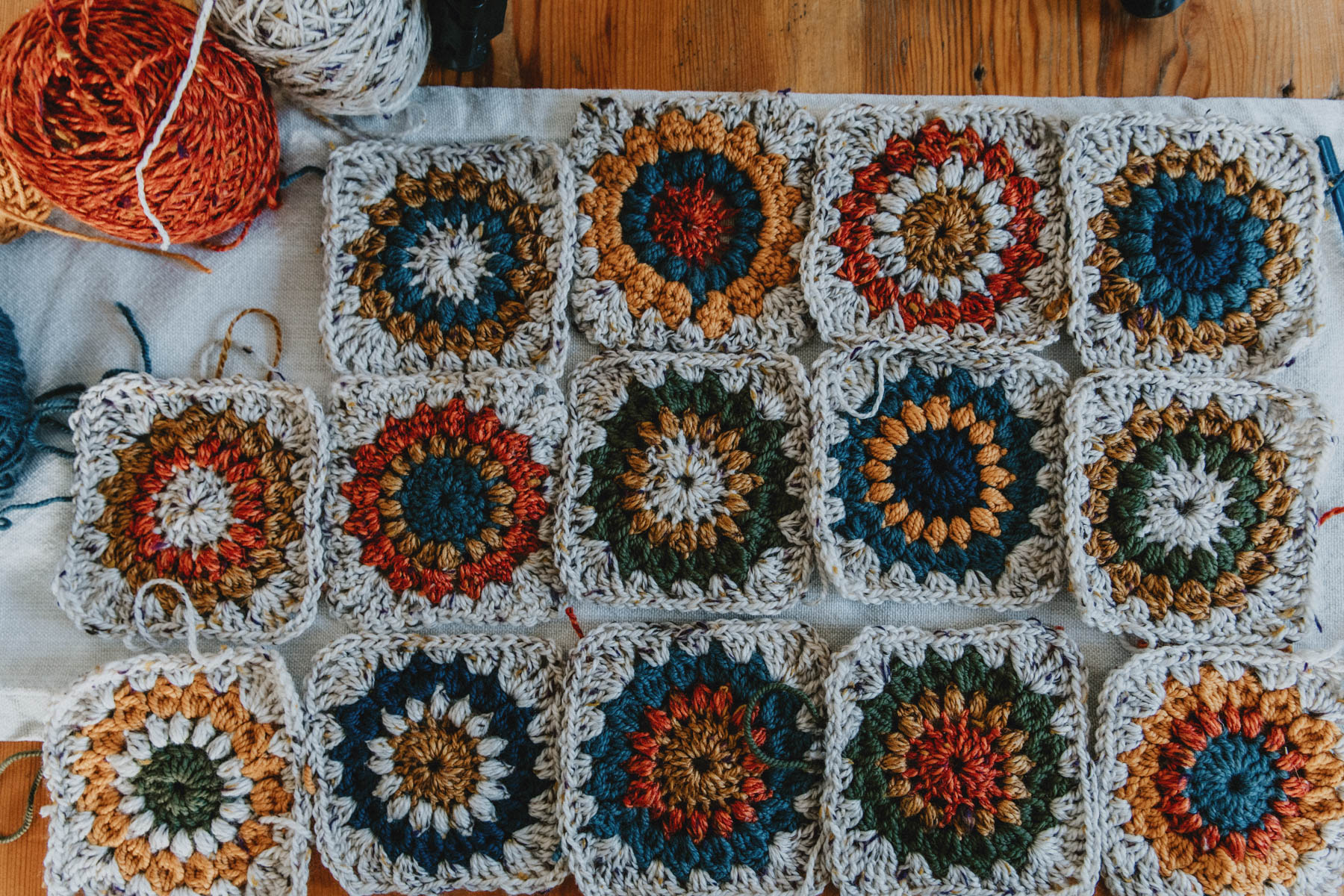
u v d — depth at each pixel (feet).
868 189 3.49
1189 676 3.44
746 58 3.70
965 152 3.48
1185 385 3.44
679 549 3.43
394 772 3.43
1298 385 3.54
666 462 3.43
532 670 3.47
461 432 3.44
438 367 3.47
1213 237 3.48
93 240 3.49
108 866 3.36
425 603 3.43
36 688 3.45
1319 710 3.44
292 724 3.37
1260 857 3.40
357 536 3.44
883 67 3.70
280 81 3.14
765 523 3.44
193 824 3.39
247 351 3.55
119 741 3.37
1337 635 3.52
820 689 3.44
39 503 3.44
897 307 3.49
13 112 2.74
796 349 3.59
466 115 3.61
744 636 3.45
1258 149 3.49
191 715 3.41
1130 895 3.42
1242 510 3.43
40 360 3.52
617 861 3.39
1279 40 3.68
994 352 3.46
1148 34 3.69
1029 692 3.41
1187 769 3.42
